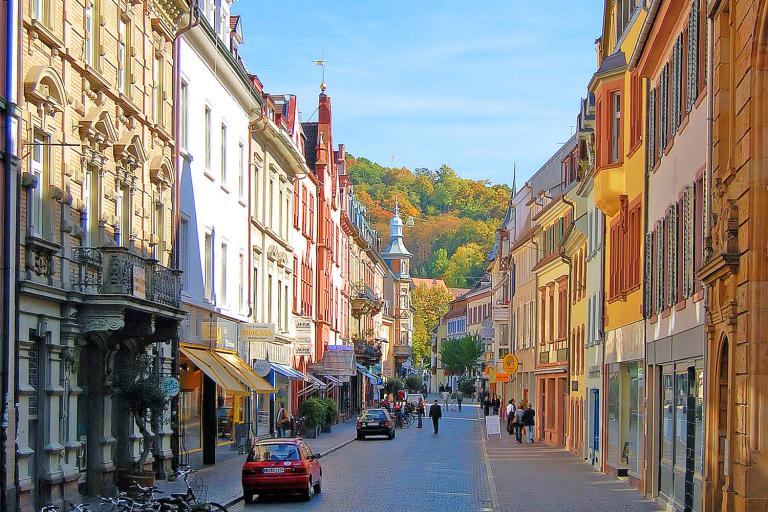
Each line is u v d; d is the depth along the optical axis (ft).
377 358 306.96
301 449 90.12
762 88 55.42
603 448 119.85
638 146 99.30
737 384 58.70
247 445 142.00
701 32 69.62
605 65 110.42
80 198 80.53
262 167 155.22
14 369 67.77
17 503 68.03
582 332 148.05
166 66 104.99
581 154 153.48
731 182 60.64
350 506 84.48
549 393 188.65
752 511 55.47
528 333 217.97
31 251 70.69
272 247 161.79
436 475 115.24
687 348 74.02
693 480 71.46
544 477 112.06
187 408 114.01
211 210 124.88
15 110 67.72
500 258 282.15
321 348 222.69
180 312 93.04
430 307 615.16
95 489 85.56
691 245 72.74
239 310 139.74
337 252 255.50
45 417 74.33
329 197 235.61
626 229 106.63
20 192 68.74
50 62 74.74
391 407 261.65
